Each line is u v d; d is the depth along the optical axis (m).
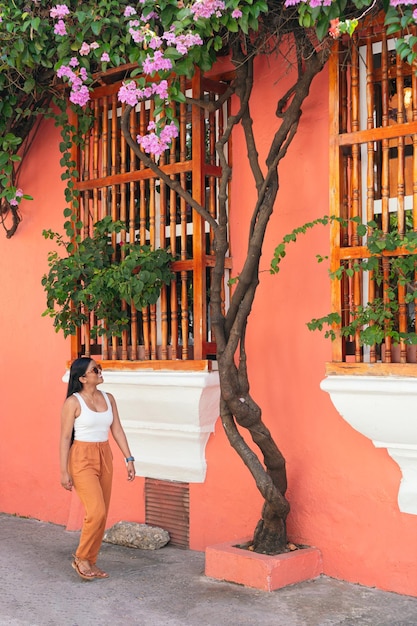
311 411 5.58
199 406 5.88
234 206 6.04
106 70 6.18
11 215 7.80
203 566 5.73
